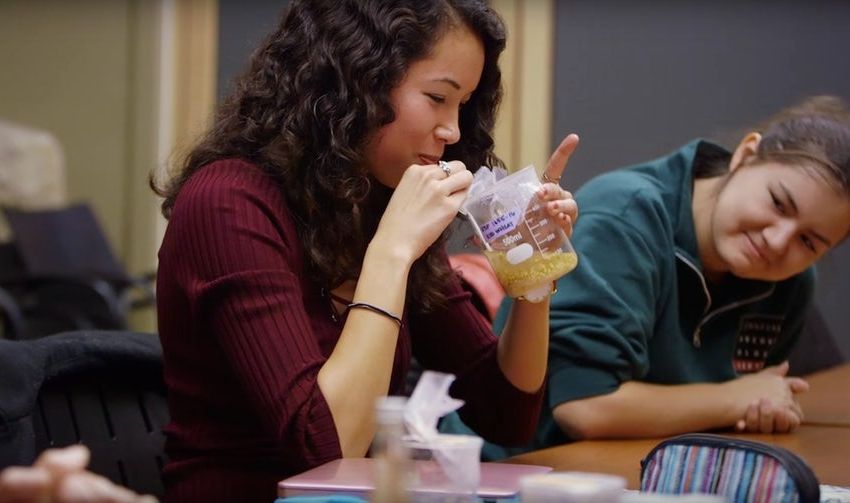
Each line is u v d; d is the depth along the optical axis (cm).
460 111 185
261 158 170
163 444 185
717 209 226
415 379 231
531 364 194
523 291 167
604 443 209
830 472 173
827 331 317
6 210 599
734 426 218
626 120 515
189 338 166
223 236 158
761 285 238
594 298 217
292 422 152
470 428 204
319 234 168
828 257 276
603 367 215
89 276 565
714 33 504
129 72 609
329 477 125
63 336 178
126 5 609
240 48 588
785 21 495
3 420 157
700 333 237
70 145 621
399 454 102
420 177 166
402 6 166
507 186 165
